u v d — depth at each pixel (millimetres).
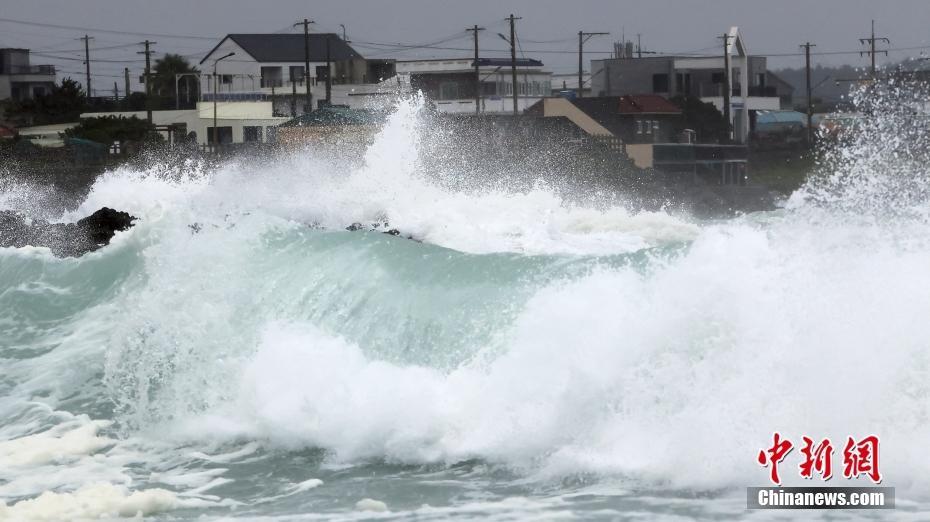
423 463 46312
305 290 59375
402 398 48906
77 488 45688
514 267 56969
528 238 119625
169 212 65375
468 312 54344
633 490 41688
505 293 54656
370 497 42750
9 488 45906
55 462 49188
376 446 47688
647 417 45000
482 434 47031
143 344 58969
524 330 49375
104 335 66188
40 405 57094
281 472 46500
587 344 47250
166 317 59469
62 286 75562
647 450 44000
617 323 47469
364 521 40062
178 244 62875
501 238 118438
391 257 60125
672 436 44000
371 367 51406
